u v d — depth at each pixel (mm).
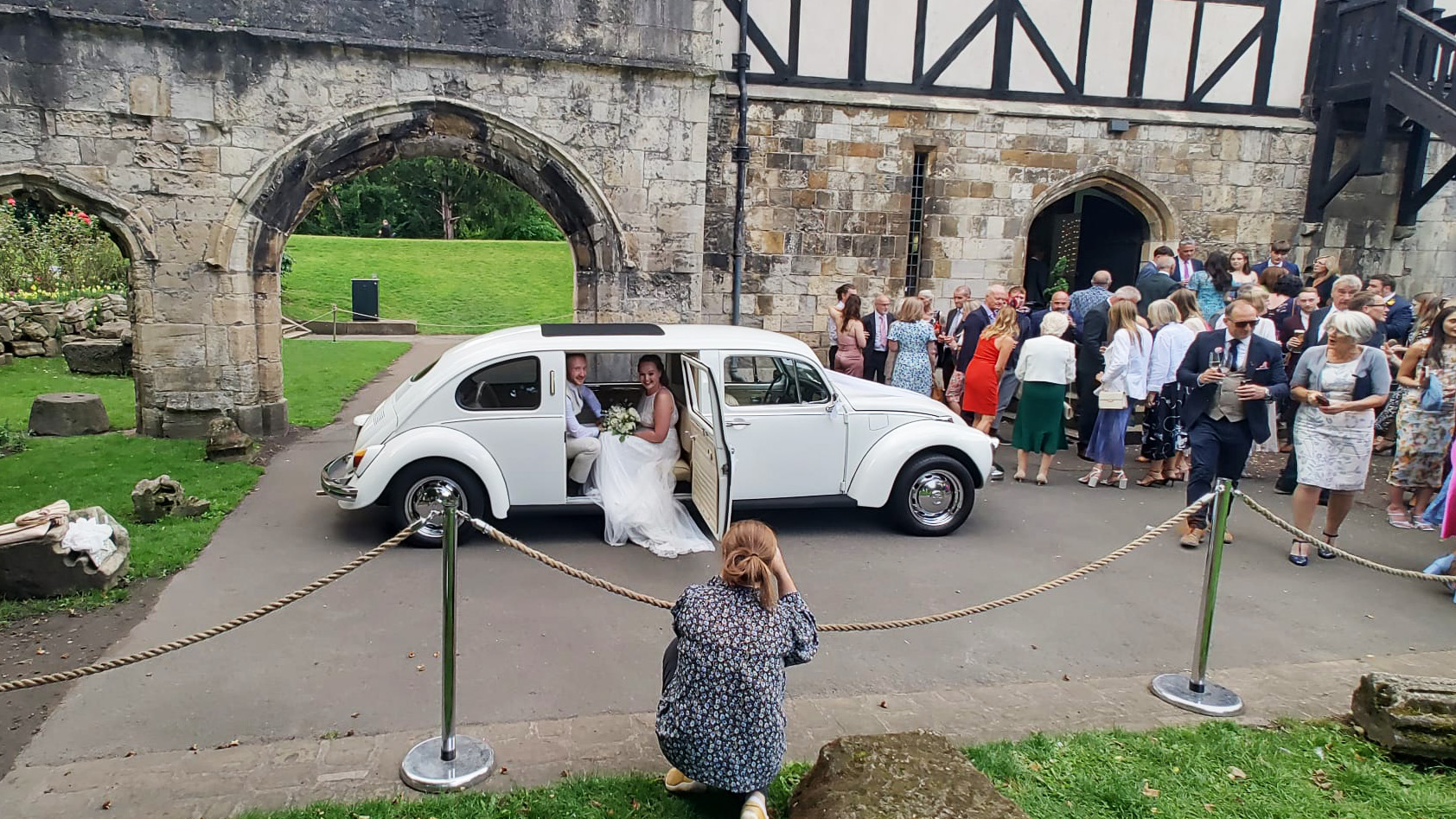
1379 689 3881
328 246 32469
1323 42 12570
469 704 4145
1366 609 5586
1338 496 6289
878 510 7570
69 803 3254
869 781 3055
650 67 10195
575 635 4941
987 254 12570
